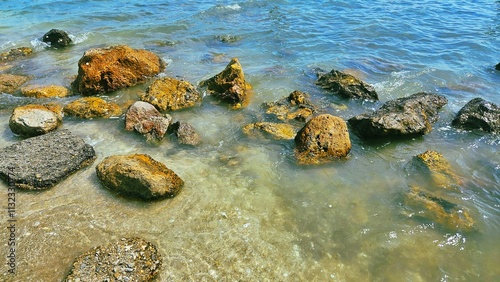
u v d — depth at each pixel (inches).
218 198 340.2
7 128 452.1
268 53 743.1
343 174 380.5
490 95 563.8
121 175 335.3
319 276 267.4
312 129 412.5
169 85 532.7
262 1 1133.7
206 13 1011.9
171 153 409.1
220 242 293.1
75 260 268.4
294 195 349.7
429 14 984.3
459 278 267.3
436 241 298.0
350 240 299.7
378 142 436.5
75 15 997.8
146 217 315.9
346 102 537.0
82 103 493.4
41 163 362.9
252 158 403.5
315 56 721.6
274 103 521.3
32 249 281.4
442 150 421.1
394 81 605.6
